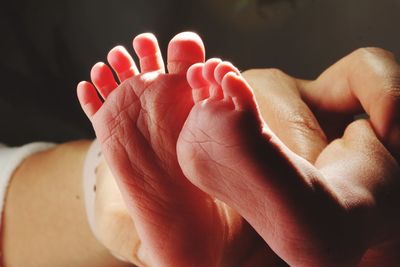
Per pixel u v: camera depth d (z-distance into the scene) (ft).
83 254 1.15
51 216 1.16
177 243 0.79
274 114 0.97
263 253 0.90
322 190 0.71
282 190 0.68
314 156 0.92
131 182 0.79
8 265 1.19
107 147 0.79
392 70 0.93
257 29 1.37
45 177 1.20
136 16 1.47
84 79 1.49
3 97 1.46
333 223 0.71
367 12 1.29
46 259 1.17
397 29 1.27
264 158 0.67
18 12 1.47
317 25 1.32
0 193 1.20
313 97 1.04
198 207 0.80
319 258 0.71
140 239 0.85
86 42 1.49
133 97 0.77
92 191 1.09
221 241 0.83
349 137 0.89
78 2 1.48
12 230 1.19
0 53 1.48
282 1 1.33
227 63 0.67
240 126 0.66
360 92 0.95
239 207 0.74
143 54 0.79
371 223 0.78
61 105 1.50
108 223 0.93
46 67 1.49
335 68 1.01
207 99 0.69
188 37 0.75
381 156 0.85
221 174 0.71
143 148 0.78
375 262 0.89
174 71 0.76
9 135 1.52
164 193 0.79
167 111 0.76
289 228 0.70
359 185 0.80
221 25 1.40
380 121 0.89
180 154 0.74
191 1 1.44
